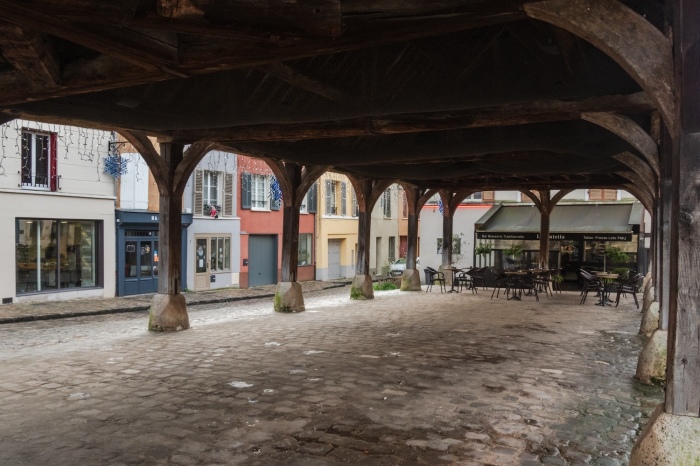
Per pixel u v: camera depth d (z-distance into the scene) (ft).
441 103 16.42
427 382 19.75
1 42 11.00
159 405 17.02
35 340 30.71
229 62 10.93
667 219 20.29
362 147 28.27
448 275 61.11
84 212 51.26
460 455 13.25
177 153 30.37
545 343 27.50
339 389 18.79
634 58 9.86
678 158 9.80
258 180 74.02
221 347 25.95
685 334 10.05
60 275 50.26
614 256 60.08
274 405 17.02
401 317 36.86
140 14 8.58
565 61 14.07
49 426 15.20
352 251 94.43
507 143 24.54
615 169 33.81
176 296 31.12
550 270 52.75
